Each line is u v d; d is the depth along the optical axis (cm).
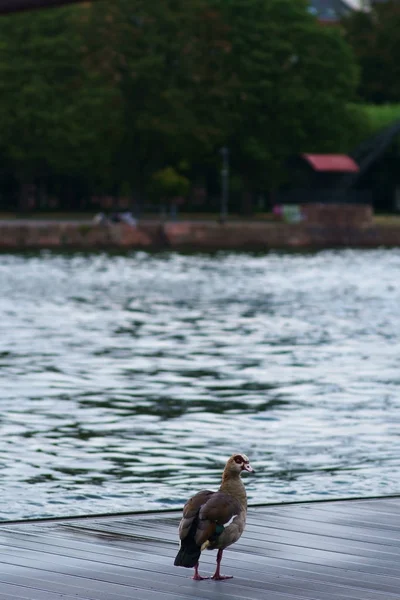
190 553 1585
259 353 6169
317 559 1859
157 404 4453
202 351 6262
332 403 4469
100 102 17450
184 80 18388
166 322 7912
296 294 10375
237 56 18812
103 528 2080
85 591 1695
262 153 18612
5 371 5369
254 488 3000
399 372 5381
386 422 4041
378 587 1716
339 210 18025
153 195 18925
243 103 18862
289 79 18875
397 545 1944
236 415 4197
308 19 19338
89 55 18125
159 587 1714
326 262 14725
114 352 6191
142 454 3484
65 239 16262
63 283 11188
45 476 3169
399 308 9131
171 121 18038
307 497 2884
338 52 19225
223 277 12188
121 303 9331
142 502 2875
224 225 17162
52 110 17612
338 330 7431
